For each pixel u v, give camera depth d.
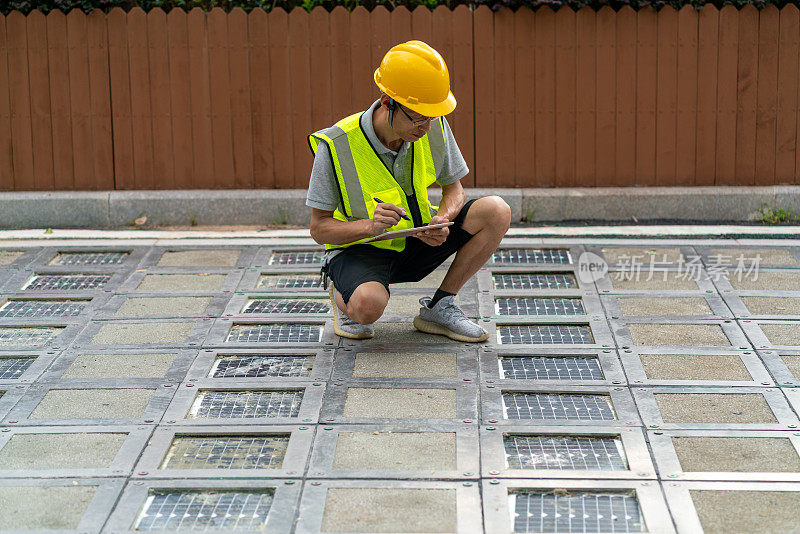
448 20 6.77
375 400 3.97
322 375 4.23
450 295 4.62
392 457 3.47
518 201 6.90
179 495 3.26
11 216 6.93
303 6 7.20
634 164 6.96
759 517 3.05
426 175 4.25
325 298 5.34
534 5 6.73
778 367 4.25
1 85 6.88
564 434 3.66
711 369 4.25
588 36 6.78
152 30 6.81
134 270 5.88
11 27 6.80
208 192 6.96
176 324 4.94
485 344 4.58
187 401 3.99
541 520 3.07
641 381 4.12
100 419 3.82
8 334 4.86
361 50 6.80
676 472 3.34
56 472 3.39
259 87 6.88
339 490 3.25
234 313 5.10
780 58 6.79
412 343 4.60
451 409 3.88
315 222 4.19
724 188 6.91
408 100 3.85
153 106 6.91
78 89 6.88
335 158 4.11
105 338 4.75
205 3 7.30
